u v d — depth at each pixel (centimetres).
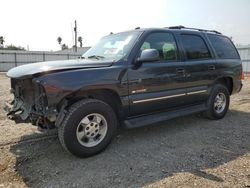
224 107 589
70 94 352
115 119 397
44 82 330
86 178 314
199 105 541
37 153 386
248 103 762
